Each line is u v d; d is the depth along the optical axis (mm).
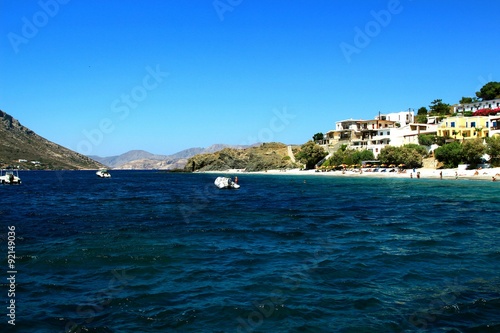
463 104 129375
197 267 17938
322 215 35781
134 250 21266
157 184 103375
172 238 24859
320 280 15875
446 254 19953
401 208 39969
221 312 12625
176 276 16578
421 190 61000
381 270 17203
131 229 28359
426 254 19969
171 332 11219
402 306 13047
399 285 15172
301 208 41750
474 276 16219
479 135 92438
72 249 21484
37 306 13188
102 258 19516
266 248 21906
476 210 37594
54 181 124250
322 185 80000
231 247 22156
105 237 25188
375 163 111500
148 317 12266
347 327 11500
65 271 17344
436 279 15867
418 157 96375
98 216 36250
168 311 12719
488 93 127812
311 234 26156
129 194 67812
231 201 51031
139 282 15766
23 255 20094
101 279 16188
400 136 113812
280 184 87500
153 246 22328
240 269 17609
